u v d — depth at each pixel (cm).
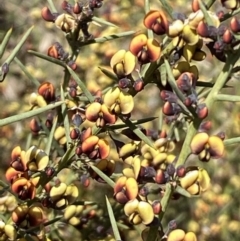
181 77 29
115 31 50
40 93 33
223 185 61
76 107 32
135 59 29
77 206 36
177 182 29
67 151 31
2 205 32
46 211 40
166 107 29
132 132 31
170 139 36
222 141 28
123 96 29
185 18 29
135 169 29
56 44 34
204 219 58
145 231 30
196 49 29
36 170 30
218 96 29
